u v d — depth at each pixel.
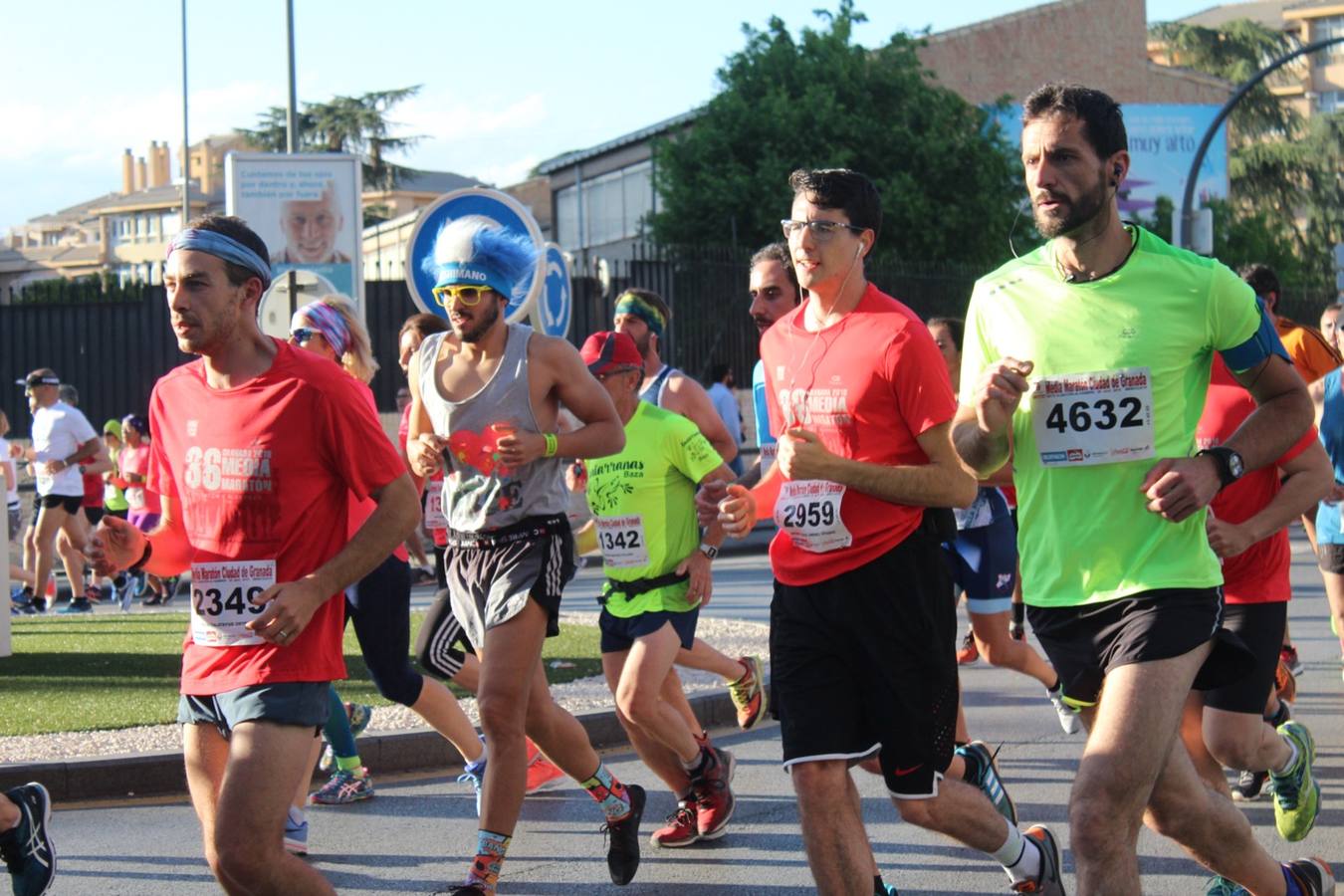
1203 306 4.00
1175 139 48.16
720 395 14.34
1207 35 57.94
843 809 4.36
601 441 5.27
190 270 3.94
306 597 3.86
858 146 33.44
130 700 9.15
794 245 4.53
